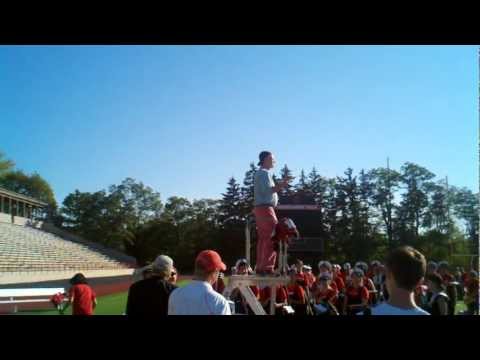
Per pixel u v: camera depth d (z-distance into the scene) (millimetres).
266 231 7031
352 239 66125
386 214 67562
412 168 67125
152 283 5551
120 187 83000
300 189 69750
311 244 35406
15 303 20531
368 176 68812
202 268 4113
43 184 101750
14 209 60531
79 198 81188
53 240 56344
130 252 75062
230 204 74500
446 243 62781
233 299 8344
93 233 80000
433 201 66500
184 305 3973
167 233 72750
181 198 76312
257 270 7043
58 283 36625
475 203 65000
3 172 87250
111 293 30328
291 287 9305
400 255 2859
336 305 9969
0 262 36375
